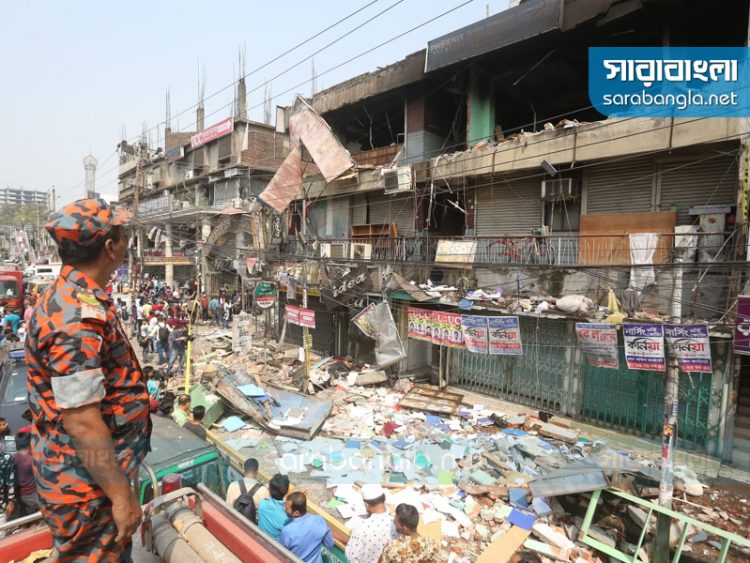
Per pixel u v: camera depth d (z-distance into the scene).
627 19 10.91
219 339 21.39
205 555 2.25
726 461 8.90
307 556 4.65
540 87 15.36
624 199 11.06
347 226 18.58
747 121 8.63
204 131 32.25
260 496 5.59
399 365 14.33
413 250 14.73
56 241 1.59
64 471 1.53
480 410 12.02
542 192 12.01
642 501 6.32
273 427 10.58
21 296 22.75
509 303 11.29
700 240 9.22
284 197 17.17
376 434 10.71
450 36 13.65
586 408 10.94
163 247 33.31
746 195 8.48
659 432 9.80
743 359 8.84
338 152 15.33
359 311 15.22
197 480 6.21
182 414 9.85
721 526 6.99
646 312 9.46
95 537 1.61
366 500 5.35
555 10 11.40
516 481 8.32
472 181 13.95
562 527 7.00
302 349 17.05
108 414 1.61
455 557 6.41
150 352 18.11
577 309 10.04
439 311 12.23
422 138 15.59
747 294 8.26
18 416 8.95
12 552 2.45
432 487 8.26
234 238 25.39
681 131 9.48
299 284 17.19
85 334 1.46
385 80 16.14
